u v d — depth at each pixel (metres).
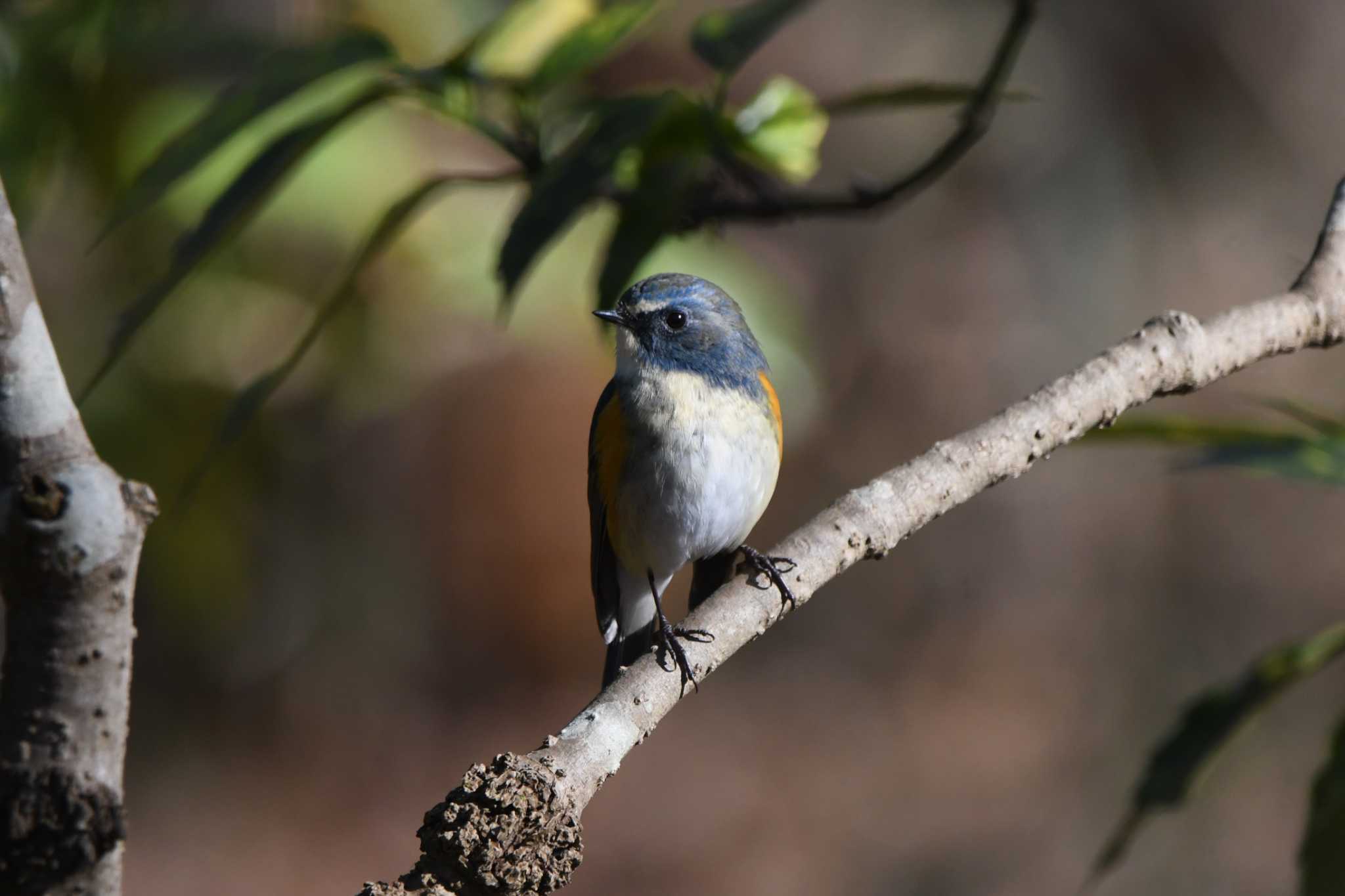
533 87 5.40
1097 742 15.40
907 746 15.92
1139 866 13.71
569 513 14.96
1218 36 15.97
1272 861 13.34
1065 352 16.48
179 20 7.29
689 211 6.04
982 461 4.29
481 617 15.53
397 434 14.15
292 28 7.95
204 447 8.56
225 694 14.05
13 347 2.48
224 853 13.98
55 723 2.57
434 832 3.06
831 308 16.98
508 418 14.41
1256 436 4.89
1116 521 17.11
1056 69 16.20
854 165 16.41
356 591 14.22
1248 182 16.30
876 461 16.72
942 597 17.34
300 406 9.44
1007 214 16.75
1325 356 15.70
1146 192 16.38
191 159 4.97
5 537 2.50
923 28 16.50
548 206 4.86
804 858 14.70
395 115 8.24
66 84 6.68
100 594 2.55
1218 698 5.07
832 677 16.98
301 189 7.93
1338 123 15.96
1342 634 4.96
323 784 14.68
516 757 3.21
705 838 15.06
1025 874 14.08
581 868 14.91
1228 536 16.52
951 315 16.98
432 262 8.47
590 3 5.79
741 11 5.45
